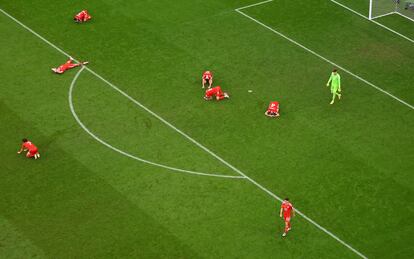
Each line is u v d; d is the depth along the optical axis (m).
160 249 114.50
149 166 131.75
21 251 113.69
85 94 150.75
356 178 130.00
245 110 147.12
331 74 157.00
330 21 179.50
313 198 125.31
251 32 174.38
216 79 156.88
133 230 117.94
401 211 122.94
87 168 130.75
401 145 138.50
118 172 130.12
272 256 113.62
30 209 121.62
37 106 146.50
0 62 160.00
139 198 124.31
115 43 168.25
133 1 185.50
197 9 182.88
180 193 125.69
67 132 139.50
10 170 129.75
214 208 122.62
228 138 139.38
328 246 115.75
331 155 135.50
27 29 172.50
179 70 159.50
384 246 116.00
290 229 118.50
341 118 145.62
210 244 115.50
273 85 155.38
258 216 121.19
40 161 132.00
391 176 130.62
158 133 140.12
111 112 145.62
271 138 139.50
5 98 148.38
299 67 162.00
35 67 158.75
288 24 177.88
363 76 159.50
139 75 157.38
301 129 142.12
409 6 185.38
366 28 177.25
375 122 144.88
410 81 158.38
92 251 113.94
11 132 138.88
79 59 162.00
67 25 174.50
